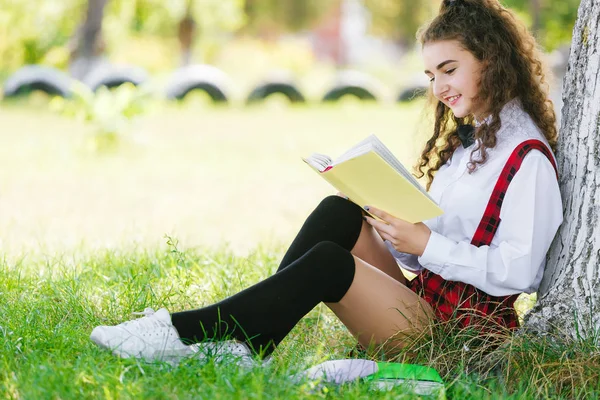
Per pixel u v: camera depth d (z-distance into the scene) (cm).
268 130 1588
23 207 870
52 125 1553
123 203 914
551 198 333
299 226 809
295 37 4334
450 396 312
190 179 1084
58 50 2555
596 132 346
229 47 3566
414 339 336
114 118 1294
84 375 290
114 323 385
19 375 294
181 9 2808
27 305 401
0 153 1234
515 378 323
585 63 354
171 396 280
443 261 330
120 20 2630
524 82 353
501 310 345
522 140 337
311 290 322
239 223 820
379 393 297
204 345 314
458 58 345
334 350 377
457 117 369
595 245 343
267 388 289
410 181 320
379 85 2166
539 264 334
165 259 509
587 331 340
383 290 333
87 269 493
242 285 462
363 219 362
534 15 2514
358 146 336
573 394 311
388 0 4331
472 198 338
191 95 2064
